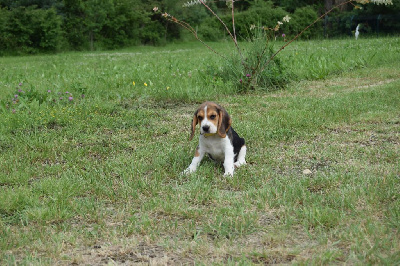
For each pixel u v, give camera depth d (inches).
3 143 264.1
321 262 125.6
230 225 152.3
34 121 311.3
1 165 222.1
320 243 137.7
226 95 428.1
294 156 234.1
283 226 149.6
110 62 840.3
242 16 1713.8
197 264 126.3
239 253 134.3
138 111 351.3
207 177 204.2
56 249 137.3
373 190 173.5
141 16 1612.9
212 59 768.3
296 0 1924.2
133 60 885.2
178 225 155.2
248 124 298.4
